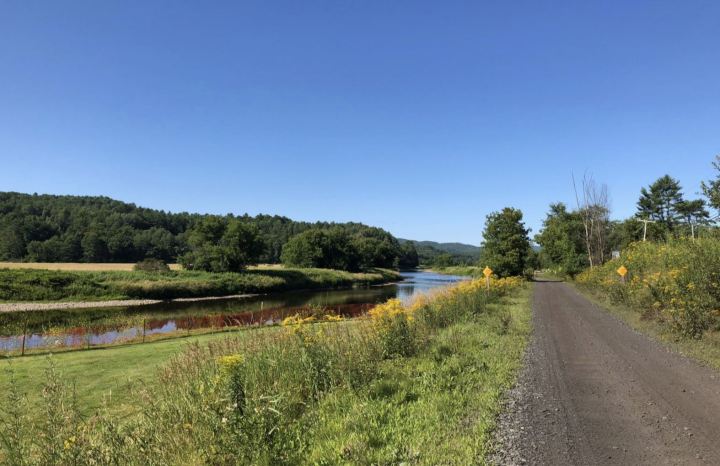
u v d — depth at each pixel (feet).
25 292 149.18
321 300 161.48
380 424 17.16
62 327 83.46
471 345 33.27
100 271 188.34
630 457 14.79
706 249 40.37
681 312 37.32
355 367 23.06
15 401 14.66
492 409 19.20
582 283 119.14
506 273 143.43
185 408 15.96
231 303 153.07
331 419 17.63
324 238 323.16
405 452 14.60
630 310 58.34
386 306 32.32
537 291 108.78
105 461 12.43
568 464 14.25
